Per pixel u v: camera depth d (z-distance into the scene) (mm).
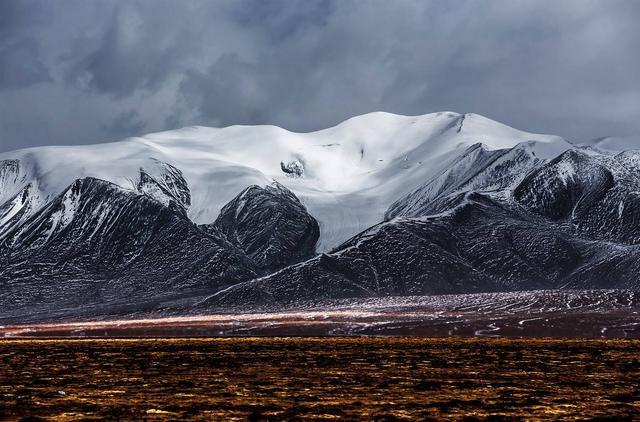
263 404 61781
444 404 61062
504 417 54781
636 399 63062
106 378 83000
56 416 56344
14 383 78812
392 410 58312
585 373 83500
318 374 85125
